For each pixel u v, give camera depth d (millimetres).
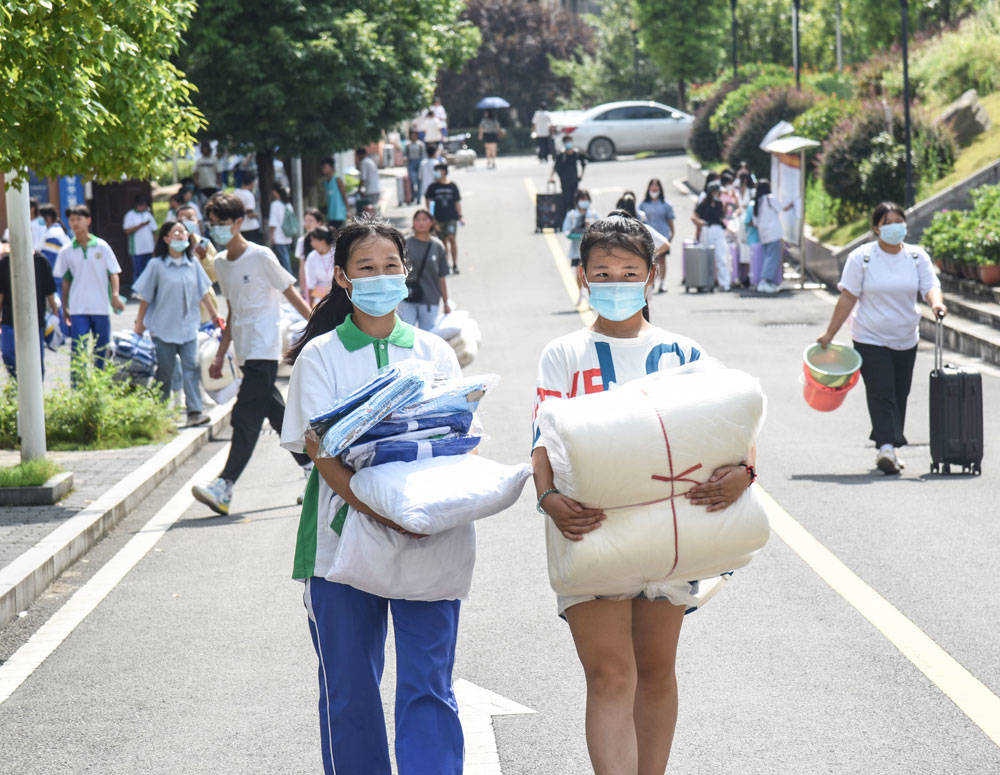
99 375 14664
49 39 8531
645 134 53812
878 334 11641
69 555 9586
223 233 11008
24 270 11672
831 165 29000
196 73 29766
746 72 46938
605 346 4848
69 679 7047
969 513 10062
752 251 27812
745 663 6820
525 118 80500
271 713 6398
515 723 6090
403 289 4930
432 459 4781
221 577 9094
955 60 35156
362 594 4820
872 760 5543
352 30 30312
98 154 9633
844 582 8234
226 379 15531
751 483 4609
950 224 22875
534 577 8664
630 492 4414
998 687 6348
